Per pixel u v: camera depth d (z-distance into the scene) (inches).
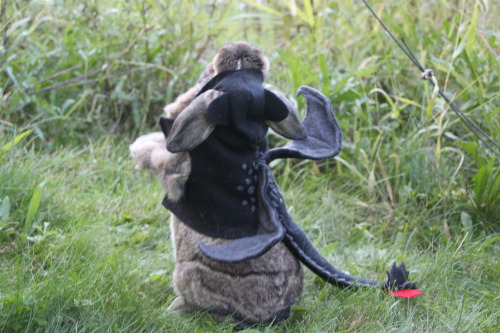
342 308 195.9
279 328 186.4
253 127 169.6
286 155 184.5
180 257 186.4
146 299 188.4
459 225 261.3
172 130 164.6
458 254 235.0
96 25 332.8
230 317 182.9
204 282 181.5
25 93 300.2
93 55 322.0
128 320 176.4
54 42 336.5
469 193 272.4
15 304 169.0
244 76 169.3
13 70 300.8
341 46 314.7
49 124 305.0
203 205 175.2
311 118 193.8
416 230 258.2
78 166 282.0
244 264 180.1
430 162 280.4
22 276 191.2
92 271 193.6
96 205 254.7
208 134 166.2
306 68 298.5
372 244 250.4
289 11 393.1
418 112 306.2
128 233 241.0
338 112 307.4
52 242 218.4
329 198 276.2
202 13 376.2
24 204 234.4
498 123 277.3
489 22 293.6
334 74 320.5
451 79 309.7
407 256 240.5
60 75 318.0
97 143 307.4
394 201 279.0
